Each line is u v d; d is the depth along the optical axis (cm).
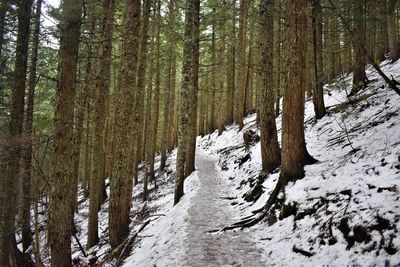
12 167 923
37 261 830
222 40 2888
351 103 1362
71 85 798
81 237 1677
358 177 734
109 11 1200
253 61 2955
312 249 657
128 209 1104
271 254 718
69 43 790
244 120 2981
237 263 682
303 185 867
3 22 1184
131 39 1045
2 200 925
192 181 1636
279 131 1875
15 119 936
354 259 562
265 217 916
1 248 922
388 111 1118
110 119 2117
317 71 1606
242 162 1761
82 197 2670
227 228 895
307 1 946
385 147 827
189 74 1312
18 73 948
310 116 1802
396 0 832
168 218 1135
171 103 3219
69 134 796
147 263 769
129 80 1052
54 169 792
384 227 561
